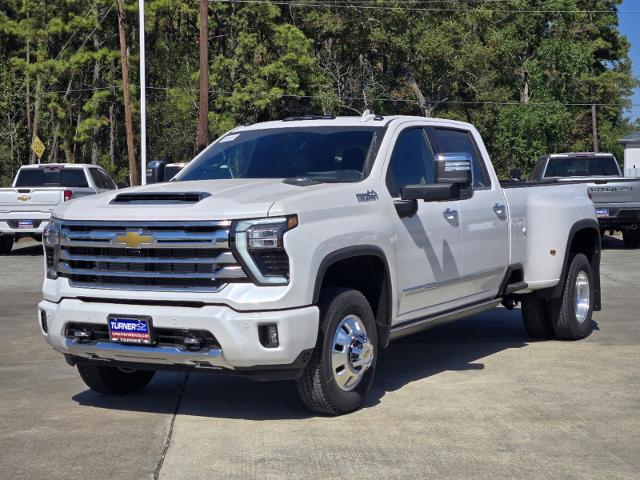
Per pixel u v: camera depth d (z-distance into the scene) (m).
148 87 47.59
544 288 8.95
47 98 44.12
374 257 6.56
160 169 8.07
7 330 10.50
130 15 42.25
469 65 49.97
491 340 9.48
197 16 47.44
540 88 47.03
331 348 6.15
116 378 7.04
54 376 7.91
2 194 20.44
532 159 45.72
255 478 5.05
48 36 42.50
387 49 49.88
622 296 12.88
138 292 5.95
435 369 7.97
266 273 5.75
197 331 5.79
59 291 6.30
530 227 8.77
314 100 45.53
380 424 6.13
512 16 50.72
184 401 6.95
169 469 5.23
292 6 48.00
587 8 60.12
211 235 5.76
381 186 6.82
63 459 5.45
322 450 5.55
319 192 6.21
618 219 19.66
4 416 6.50
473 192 7.93
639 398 6.80
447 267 7.43
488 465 5.24
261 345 5.73
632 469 5.18
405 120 7.47
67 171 22.27
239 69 45.12
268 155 7.32
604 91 61.53
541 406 6.58
